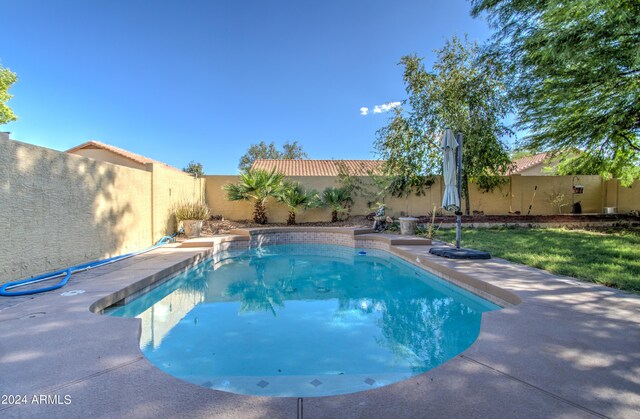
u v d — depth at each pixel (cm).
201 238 1083
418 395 223
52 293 468
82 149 1972
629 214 1511
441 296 611
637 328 337
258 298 611
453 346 394
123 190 823
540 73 944
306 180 1577
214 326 464
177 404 212
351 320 490
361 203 1579
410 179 1512
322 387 296
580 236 1067
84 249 670
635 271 576
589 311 387
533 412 203
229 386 298
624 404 212
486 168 1455
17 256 515
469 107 1406
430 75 1456
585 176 1683
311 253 1106
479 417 199
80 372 250
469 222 1376
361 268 868
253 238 1222
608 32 760
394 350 383
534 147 1325
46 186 573
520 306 405
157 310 539
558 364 265
